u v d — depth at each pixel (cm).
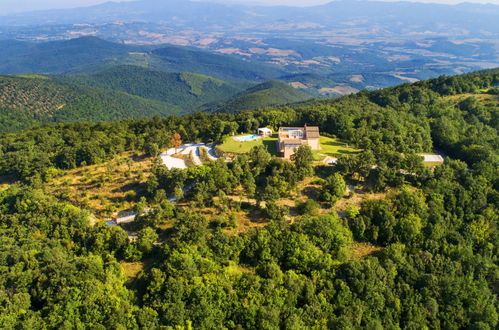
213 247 8762
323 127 17312
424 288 8694
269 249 8769
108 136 17450
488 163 12988
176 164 14212
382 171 11881
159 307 7444
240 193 11494
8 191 11744
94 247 9269
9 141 17588
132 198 11625
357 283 8200
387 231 9862
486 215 10925
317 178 12144
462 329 8600
